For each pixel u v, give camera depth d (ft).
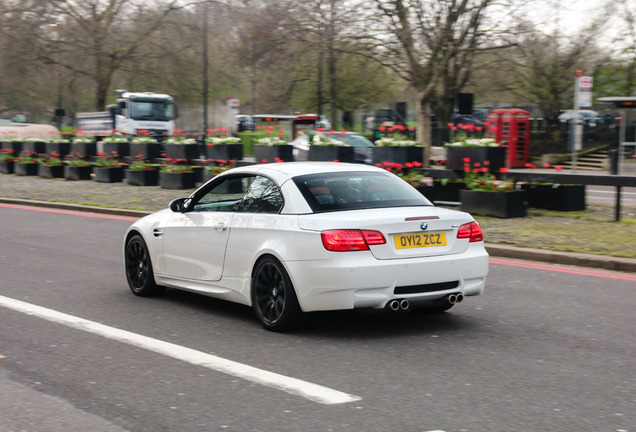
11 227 49.60
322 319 23.27
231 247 22.82
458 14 109.09
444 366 18.25
